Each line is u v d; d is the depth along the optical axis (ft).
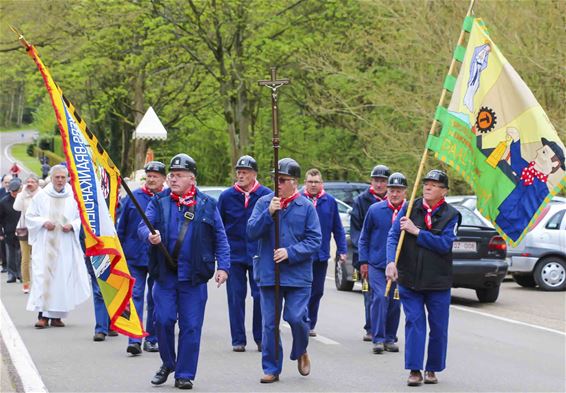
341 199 99.76
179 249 33.71
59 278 50.78
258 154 149.07
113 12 135.23
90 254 31.81
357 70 123.75
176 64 144.05
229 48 136.67
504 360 41.24
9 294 67.72
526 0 98.17
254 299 43.45
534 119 37.81
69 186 51.83
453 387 34.94
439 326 35.45
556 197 76.28
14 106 543.80
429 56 109.29
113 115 168.96
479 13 102.01
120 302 32.55
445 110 37.73
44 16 140.97
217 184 180.14
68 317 55.42
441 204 35.73
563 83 94.58
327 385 34.99
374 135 119.96
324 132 148.77
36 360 40.19
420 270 35.09
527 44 97.30
